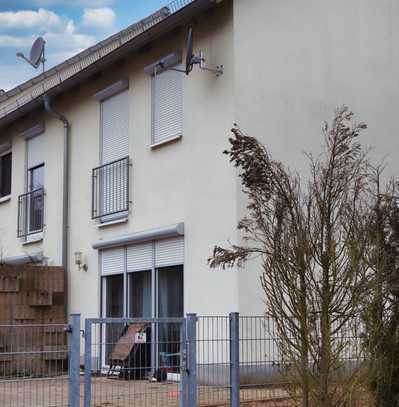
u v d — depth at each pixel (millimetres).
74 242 17062
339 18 14203
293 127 13094
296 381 7285
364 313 7188
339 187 7262
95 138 16641
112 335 9148
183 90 13891
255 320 10000
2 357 7922
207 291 12758
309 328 7043
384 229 7496
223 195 12633
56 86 17031
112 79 16156
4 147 21094
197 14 13289
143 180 14828
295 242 7078
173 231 13508
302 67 13461
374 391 7445
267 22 13172
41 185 19234
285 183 7613
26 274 16422
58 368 8062
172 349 8930
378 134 14336
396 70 14867
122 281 15414
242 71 12734
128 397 8656
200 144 13312
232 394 8883
